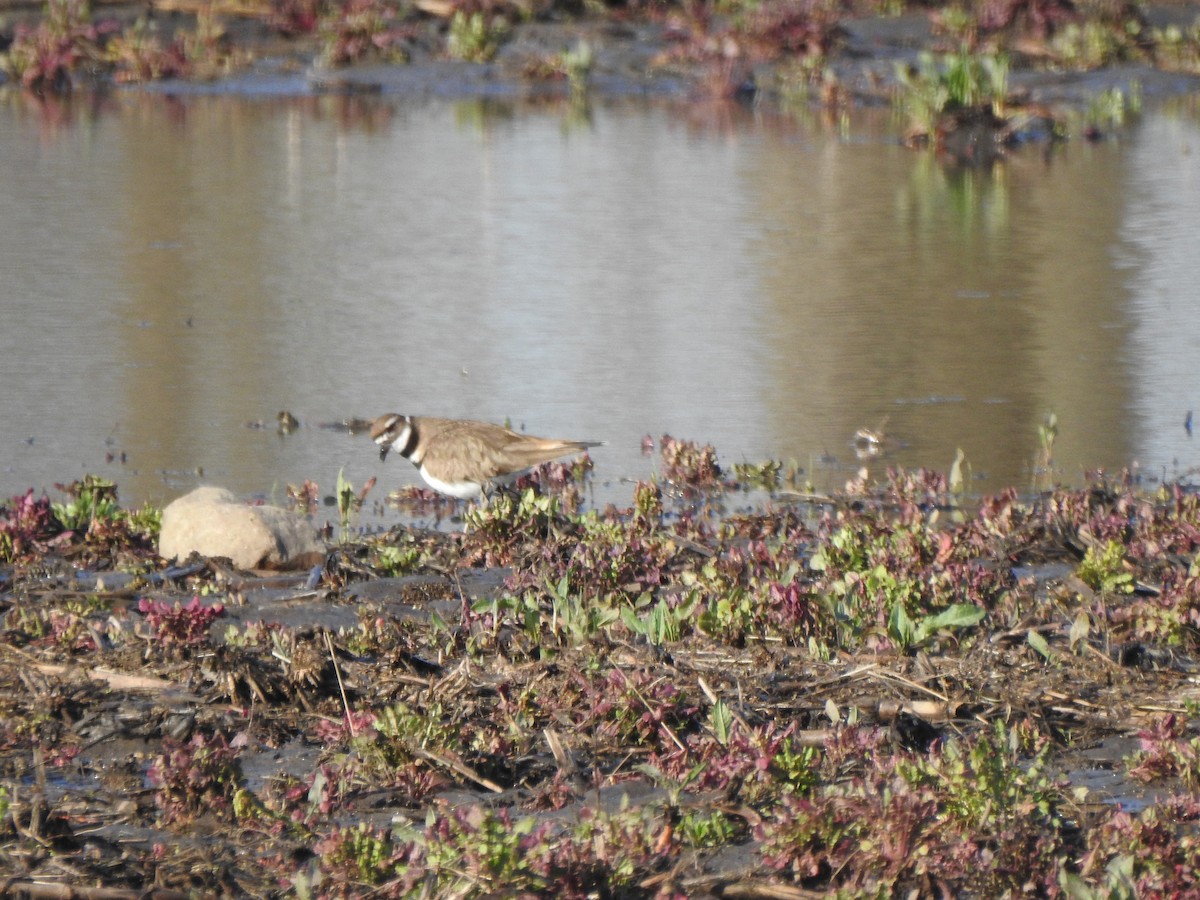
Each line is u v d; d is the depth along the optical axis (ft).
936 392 53.42
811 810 21.61
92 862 21.93
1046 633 30.86
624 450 47.83
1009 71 120.88
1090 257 72.08
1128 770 24.82
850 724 25.27
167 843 22.56
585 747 25.75
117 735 25.98
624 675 26.81
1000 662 29.35
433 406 51.42
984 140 100.42
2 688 27.58
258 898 21.15
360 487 45.01
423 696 27.27
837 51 123.34
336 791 23.97
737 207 82.48
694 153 97.50
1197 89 119.24
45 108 111.34
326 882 21.21
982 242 75.10
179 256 70.95
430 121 107.55
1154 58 124.47
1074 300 64.80
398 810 23.70
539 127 105.60
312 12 128.36
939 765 23.07
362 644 29.99
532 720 26.40
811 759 24.27
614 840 21.67
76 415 50.39
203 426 49.65
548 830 21.83
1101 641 30.53
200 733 25.95
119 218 77.92
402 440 41.57
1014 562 37.63
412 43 126.82
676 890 20.84
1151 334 59.98
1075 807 23.38
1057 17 126.11
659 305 64.03
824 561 34.42
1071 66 122.31
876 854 21.24
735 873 21.58
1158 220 79.71
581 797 24.07
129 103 113.80
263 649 29.27
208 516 36.45
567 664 28.35
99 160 92.38
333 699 27.40
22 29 124.47
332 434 49.19
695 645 30.12
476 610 30.55
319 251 72.28
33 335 58.90
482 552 36.86
